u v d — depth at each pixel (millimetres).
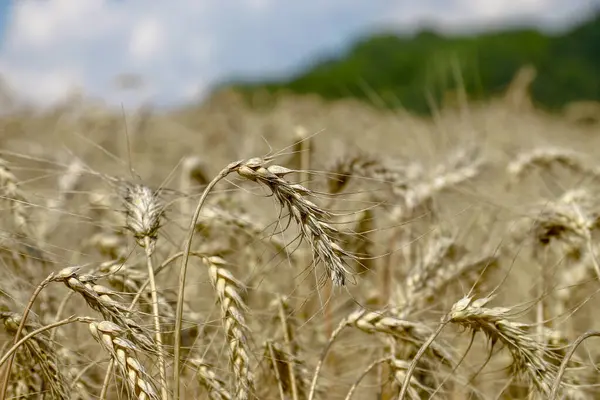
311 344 4535
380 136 10016
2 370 3287
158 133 12438
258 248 4508
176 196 3959
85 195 5398
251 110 15789
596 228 4145
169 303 3711
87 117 11203
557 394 3129
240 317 3176
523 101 13836
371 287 4980
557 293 4594
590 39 35812
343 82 45000
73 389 3324
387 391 3842
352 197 4676
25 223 3891
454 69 8250
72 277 2877
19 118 11336
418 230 4910
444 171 5527
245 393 3164
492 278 4805
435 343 3508
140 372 2688
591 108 14203
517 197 5766
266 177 2783
